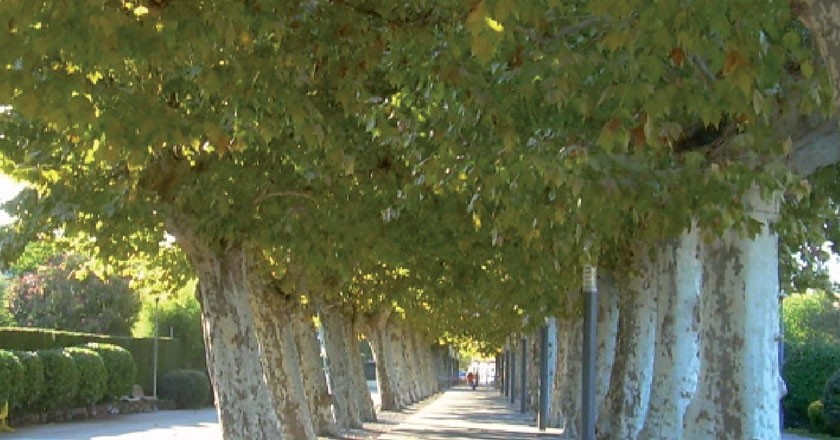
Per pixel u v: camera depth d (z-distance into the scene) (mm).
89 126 10453
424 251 19031
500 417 49781
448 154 11805
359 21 11719
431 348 97000
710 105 8383
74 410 42469
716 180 9461
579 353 29688
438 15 11555
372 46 11953
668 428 15938
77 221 14922
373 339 52844
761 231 9852
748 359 10617
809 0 5070
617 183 9859
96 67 10344
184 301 58656
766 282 10664
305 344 31109
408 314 41656
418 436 33375
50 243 18469
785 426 46406
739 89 7949
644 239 15547
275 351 24656
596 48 9812
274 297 24672
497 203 12625
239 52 11164
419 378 77438
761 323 10633
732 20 7598
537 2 8211
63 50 9453
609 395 23344
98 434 34406
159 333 59500
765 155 9531
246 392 16828
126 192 14617
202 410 53156
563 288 24547
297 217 15828
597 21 9477
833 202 14938
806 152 9859
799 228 11141
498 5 7359
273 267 22844
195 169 15172
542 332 33188
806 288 22234
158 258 22641
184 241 16484
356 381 42938
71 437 32938
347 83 12406
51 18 9203
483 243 18359
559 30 9984
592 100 9914
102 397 44531
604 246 16875
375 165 15625
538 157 10078
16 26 9141
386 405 53438
